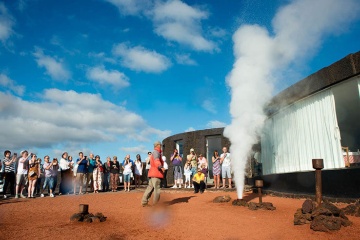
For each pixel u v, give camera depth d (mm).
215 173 14234
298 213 5883
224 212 7387
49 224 6293
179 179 15750
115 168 16391
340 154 8586
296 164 10484
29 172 13344
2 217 7289
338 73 8500
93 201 10734
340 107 10461
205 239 4953
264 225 5754
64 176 15344
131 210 8055
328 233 4867
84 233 5426
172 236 5172
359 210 6070
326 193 8641
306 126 10023
